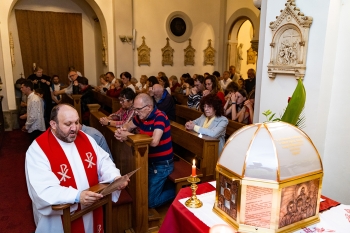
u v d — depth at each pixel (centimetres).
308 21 250
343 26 247
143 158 256
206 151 301
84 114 605
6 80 712
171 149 301
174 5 984
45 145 193
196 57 1052
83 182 203
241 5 970
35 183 183
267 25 300
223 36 1048
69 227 184
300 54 260
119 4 855
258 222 137
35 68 908
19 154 523
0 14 689
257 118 334
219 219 153
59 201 179
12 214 310
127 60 895
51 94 743
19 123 726
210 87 459
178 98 691
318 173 144
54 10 920
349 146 248
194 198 170
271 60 294
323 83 250
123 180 180
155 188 296
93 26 988
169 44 998
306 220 145
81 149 209
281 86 288
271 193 133
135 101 285
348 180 251
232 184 144
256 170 137
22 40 889
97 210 215
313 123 257
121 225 271
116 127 336
